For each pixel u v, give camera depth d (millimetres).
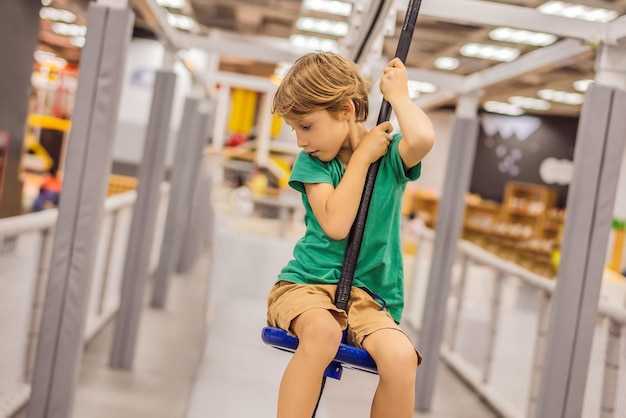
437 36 3932
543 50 3586
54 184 11328
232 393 4168
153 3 3818
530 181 15203
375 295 1607
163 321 6105
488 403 5023
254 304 6668
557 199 14719
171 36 4562
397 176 1566
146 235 4594
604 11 3141
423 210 15602
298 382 1411
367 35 3174
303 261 1614
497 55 4234
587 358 2834
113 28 2832
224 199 11828
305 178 1567
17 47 5766
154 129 4562
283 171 12258
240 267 6898
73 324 2881
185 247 8664
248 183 12367
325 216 1516
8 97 5754
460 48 4160
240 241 6926
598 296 2822
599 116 2789
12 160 5910
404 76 1584
